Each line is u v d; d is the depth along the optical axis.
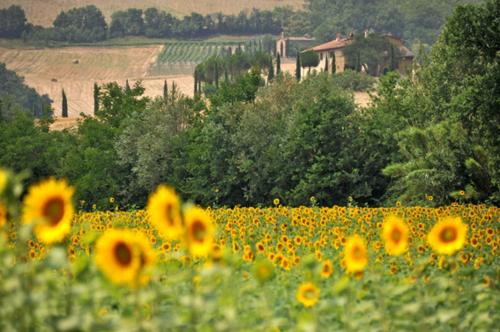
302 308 19.17
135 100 166.75
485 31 63.66
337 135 123.25
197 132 141.25
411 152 95.81
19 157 133.00
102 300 18.23
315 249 32.09
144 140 138.62
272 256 25.53
